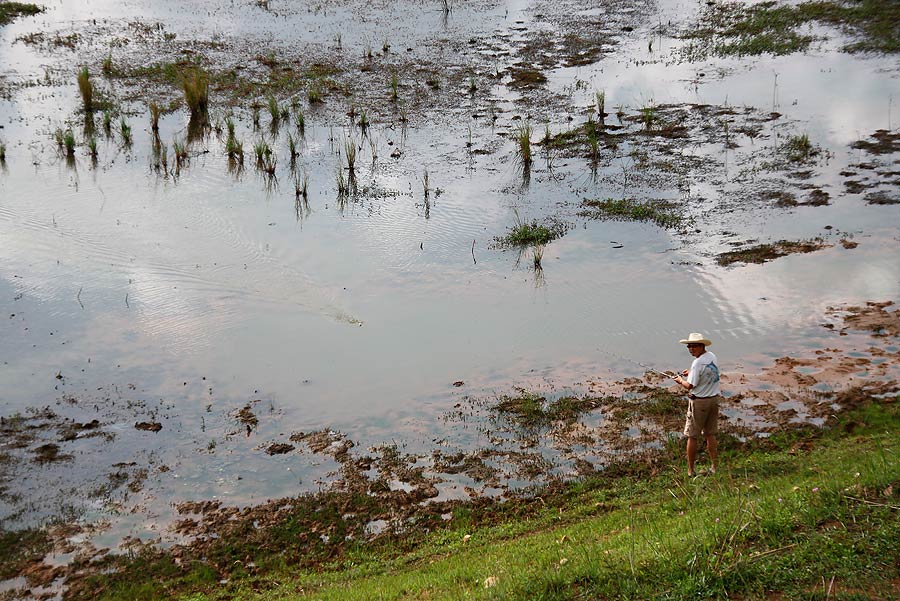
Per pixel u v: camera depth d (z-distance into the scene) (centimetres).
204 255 1927
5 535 1112
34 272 1839
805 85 2841
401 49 3444
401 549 1062
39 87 3036
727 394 1364
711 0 3891
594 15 3806
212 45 3491
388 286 1792
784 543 743
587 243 1956
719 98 2805
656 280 1769
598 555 796
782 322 1574
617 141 2548
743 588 693
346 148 2519
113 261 1894
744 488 990
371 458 1262
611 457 1229
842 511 775
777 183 2191
